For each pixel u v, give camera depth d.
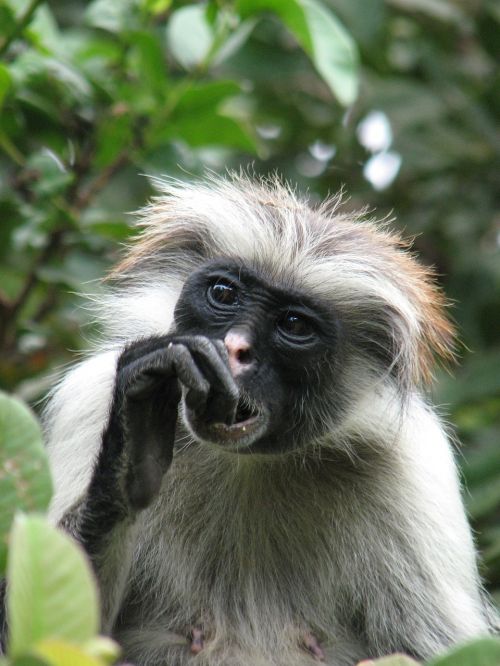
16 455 5.32
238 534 10.23
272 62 15.56
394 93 17.22
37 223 12.35
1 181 13.04
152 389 8.27
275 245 10.18
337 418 10.28
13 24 11.91
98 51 13.00
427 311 10.84
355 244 10.82
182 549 10.23
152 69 12.40
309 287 10.16
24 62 12.05
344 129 17.41
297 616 10.28
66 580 4.18
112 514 8.52
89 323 11.84
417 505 10.43
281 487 10.31
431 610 10.30
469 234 17.56
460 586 10.48
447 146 17.53
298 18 11.61
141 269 11.05
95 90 12.55
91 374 10.27
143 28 12.74
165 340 8.43
